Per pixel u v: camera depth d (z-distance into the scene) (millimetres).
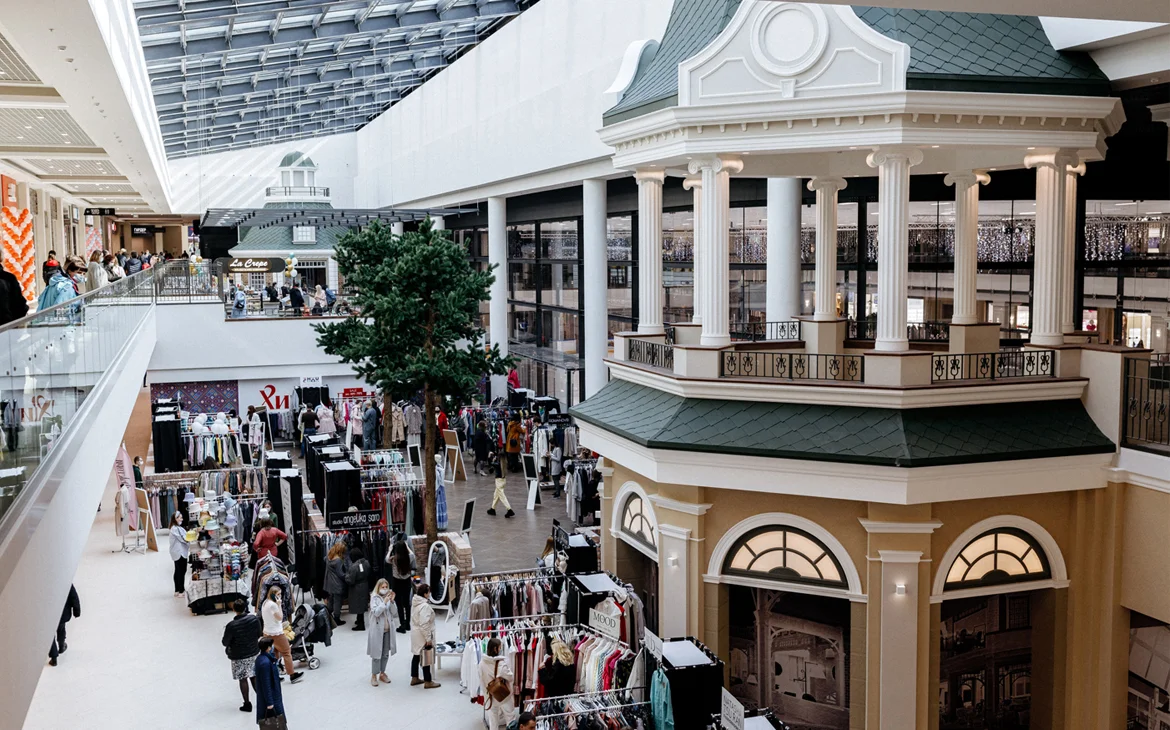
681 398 14195
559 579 15039
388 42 34094
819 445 12766
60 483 9273
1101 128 13852
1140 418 12922
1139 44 13266
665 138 14469
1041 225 13844
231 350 36438
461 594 15242
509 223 40625
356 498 19547
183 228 70875
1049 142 13367
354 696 14531
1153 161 18234
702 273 14461
